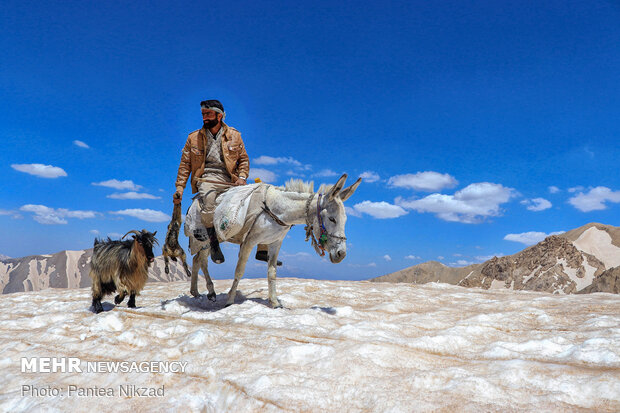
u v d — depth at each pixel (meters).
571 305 7.39
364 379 3.60
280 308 6.82
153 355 4.59
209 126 7.70
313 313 6.22
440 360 4.07
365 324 5.30
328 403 3.28
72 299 10.09
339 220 6.30
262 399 3.38
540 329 5.43
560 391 3.18
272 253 7.59
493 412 2.89
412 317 6.38
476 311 7.14
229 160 7.81
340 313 6.57
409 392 3.31
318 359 4.09
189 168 7.98
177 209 7.78
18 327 6.59
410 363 3.96
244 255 7.34
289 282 11.64
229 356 4.37
